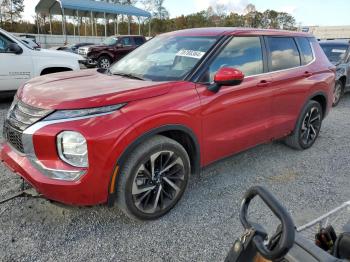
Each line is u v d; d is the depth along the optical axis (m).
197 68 3.15
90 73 3.70
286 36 4.33
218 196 3.36
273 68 3.97
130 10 24.77
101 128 2.40
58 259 2.38
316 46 4.92
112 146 2.44
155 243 2.60
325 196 3.44
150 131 2.65
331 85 4.95
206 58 3.24
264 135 3.93
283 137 4.43
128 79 3.21
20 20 40.69
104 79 3.24
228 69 3.03
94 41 26.62
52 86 2.95
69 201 2.48
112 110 2.50
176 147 2.88
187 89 2.98
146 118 2.60
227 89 3.27
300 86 4.31
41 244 2.53
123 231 2.73
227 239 2.69
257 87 3.63
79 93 2.64
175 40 3.80
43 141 2.41
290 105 4.24
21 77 6.90
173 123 2.81
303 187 3.63
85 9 22.08
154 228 2.79
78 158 2.40
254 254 1.26
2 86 6.71
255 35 3.83
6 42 6.71
